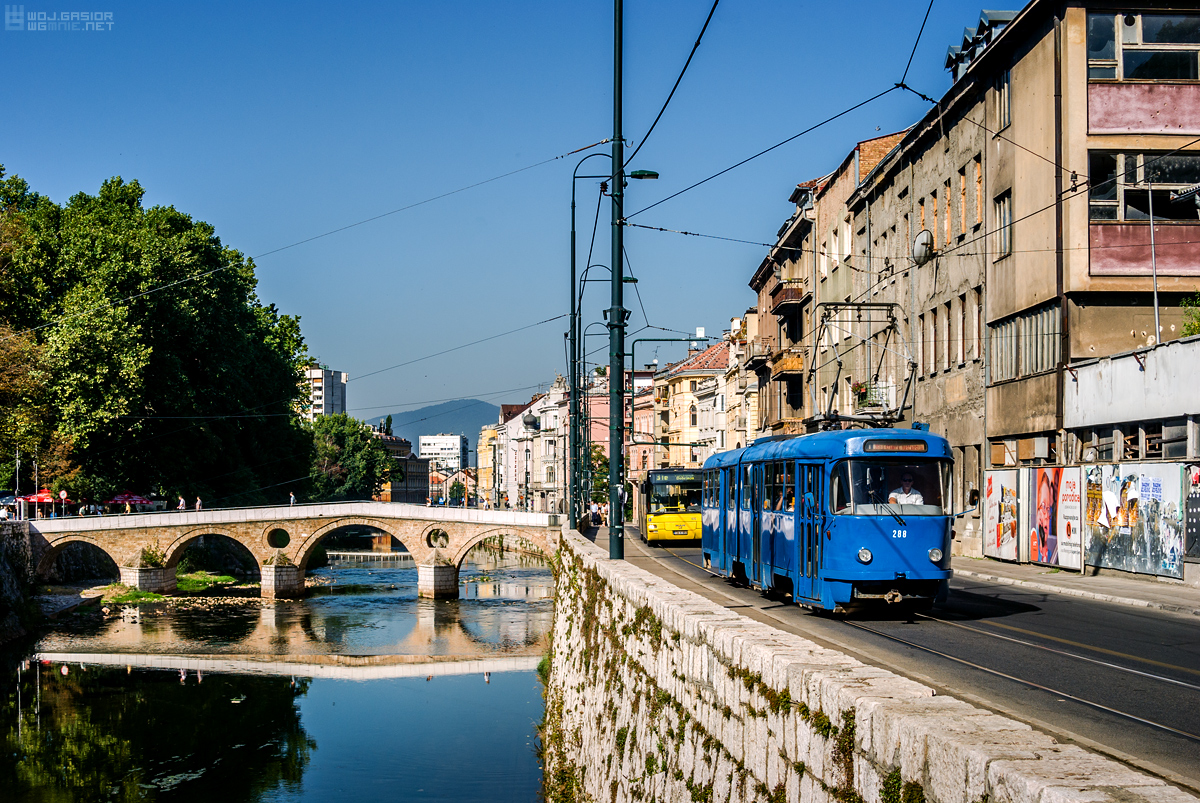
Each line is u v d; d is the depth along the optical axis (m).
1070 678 11.04
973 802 4.97
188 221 69.00
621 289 20.72
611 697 15.48
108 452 64.94
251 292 77.56
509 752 29.34
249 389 71.25
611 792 14.25
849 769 6.38
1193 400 22.50
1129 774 4.64
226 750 30.41
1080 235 28.27
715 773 9.25
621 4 20.44
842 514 17.08
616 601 16.03
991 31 35.34
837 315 51.16
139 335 59.47
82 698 37.06
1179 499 22.52
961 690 10.29
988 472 32.84
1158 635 14.90
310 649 46.84
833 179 52.19
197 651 46.44
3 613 49.22
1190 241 28.64
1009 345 32.09
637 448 115.75
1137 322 28.42
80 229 61.34
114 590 65.50
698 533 45.41
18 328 59.34
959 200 35.91
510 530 65.88
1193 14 28.78
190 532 67.69
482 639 49.47
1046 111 29.14
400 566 95.88
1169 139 28.61
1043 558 28.94
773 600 20.55
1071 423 27.95
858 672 7.12
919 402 39.84
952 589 23.53
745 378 76.00
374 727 32.62
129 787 27.00
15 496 65.69
